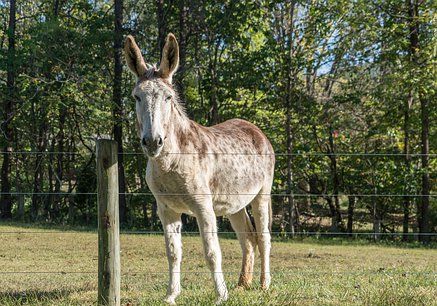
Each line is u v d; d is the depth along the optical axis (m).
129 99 25.06
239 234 7.57
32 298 6.40
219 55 24.55
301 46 23.61
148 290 7.23
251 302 5.71
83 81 24.03
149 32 25.72
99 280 5.23
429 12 21.47
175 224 6.38
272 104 23.70
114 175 5.19
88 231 18.59
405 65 21.33
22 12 30.88
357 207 26.50
